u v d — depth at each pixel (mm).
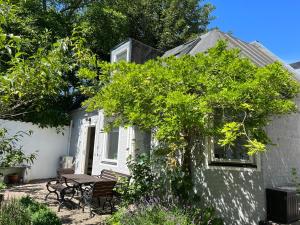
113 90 5551
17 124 13266
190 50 9953
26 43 8438
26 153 13445
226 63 5211
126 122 6074
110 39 16797
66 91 15047
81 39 4402
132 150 9977
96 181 7848
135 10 19969
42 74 3707
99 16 16734
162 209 5605
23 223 5141
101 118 12562
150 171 8203
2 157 4738
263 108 4887
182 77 5223
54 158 14711
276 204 5762
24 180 12594
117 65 6074
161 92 5258
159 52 12641
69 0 18281
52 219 5500
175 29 20109
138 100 5270
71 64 5027
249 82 4699
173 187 7156
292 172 6641
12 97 4020
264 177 5992
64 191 8172
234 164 6504
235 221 6340
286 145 6746
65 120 15281
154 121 5156
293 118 7117
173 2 20625
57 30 15078
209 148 6992
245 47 9336
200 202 7160
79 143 14461
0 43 2963
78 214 7527
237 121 5246
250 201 6113
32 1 14578
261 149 4266
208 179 7098
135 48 11836
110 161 11422
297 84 5410
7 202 6352
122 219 5562
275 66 4715
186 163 6660
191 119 4570
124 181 8094
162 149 7188
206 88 5090
